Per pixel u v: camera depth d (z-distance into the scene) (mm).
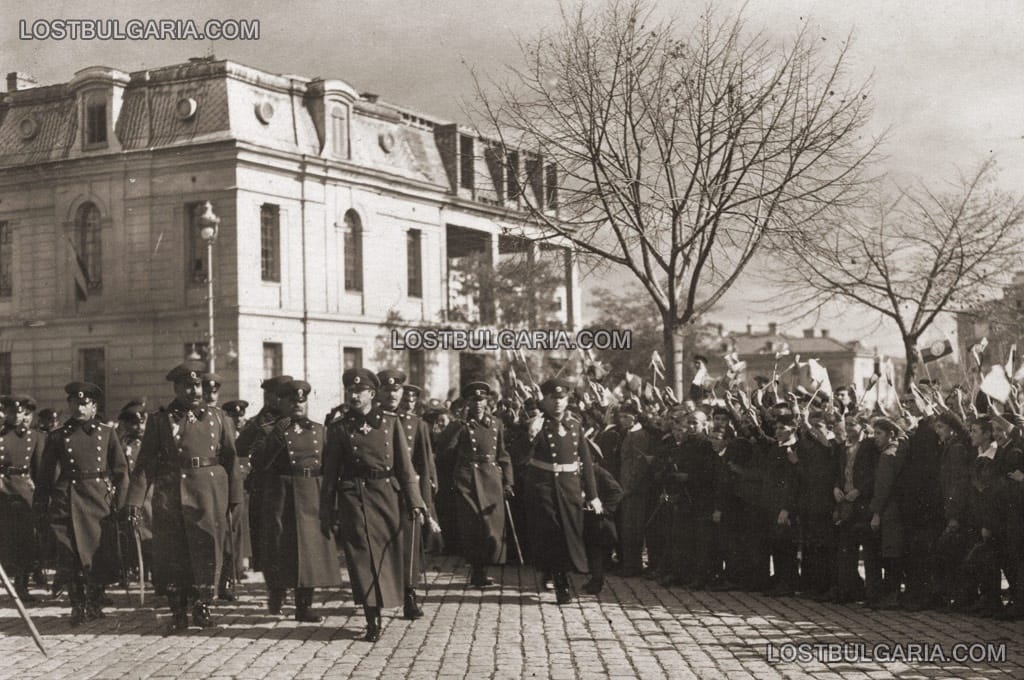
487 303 48688
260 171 42250
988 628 10148
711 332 58188
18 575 12508
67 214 44062
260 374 41812
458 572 14844
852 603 11703
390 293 47750
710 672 8414
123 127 43125
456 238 55281
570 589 13086
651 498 14227
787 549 12383
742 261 20781
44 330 44625
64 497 11203
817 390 14500
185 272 42094
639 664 8711
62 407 43938
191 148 41469
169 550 10422
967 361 16828
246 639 10062
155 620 11258
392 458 10344
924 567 11234
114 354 43156
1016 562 10570
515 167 22766
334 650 9508
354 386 10336
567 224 21672
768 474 12312
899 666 8570
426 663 8867
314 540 10820
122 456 11562
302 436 10977
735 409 14266
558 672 8453
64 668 8898
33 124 45062
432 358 48531
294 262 43406
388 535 10141
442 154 51781
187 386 10594
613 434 15367
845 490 11703
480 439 13594
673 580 13180
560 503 11805
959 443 10969
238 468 10883
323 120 44844
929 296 26656
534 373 41594
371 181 46531
